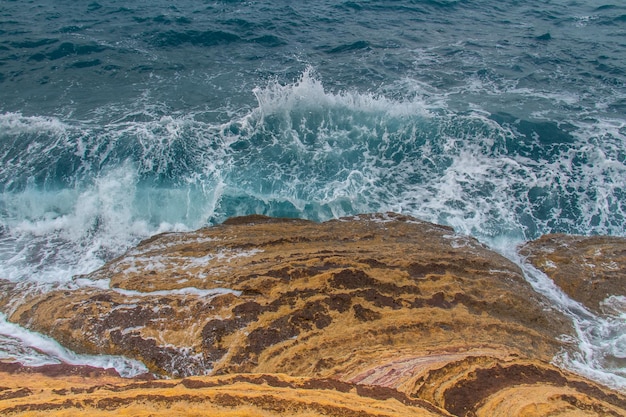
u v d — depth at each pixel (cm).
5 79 2366
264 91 2281
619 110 2255
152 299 1194
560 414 843
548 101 2323
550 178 1814
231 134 1997
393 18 3472
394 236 1477
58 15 3191
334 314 1122
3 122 1942
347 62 2716
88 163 1797
